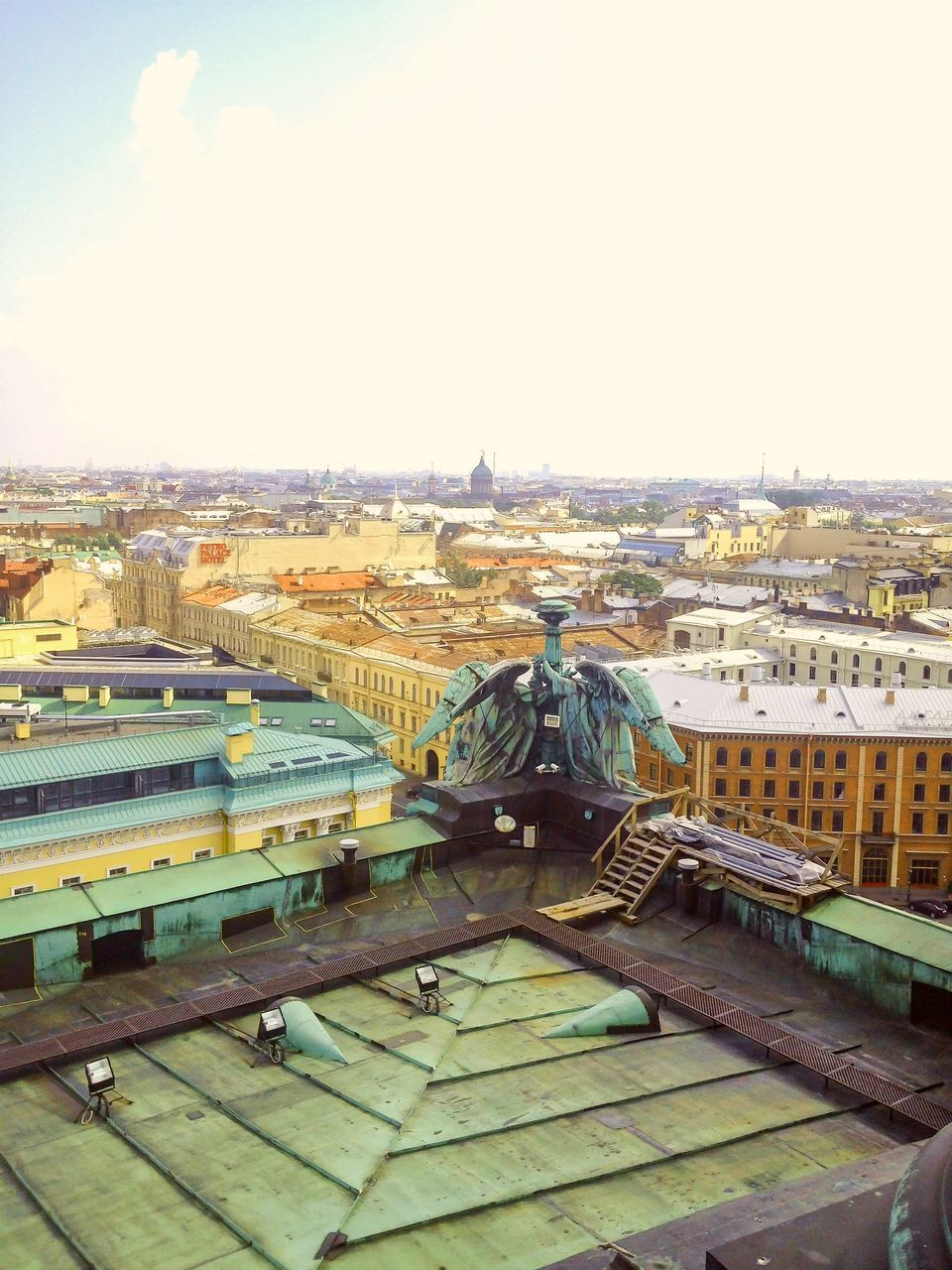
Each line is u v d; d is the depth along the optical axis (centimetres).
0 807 6269
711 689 11462
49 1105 2116
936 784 10700
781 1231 1241
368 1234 1664
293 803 7125
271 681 9750
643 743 11362
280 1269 1606
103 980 2706
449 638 14950
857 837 10806
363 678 14188
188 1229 1717
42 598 18362
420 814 3450
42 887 6319
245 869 3027
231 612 17575
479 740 3450
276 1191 1800
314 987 2592
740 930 2880
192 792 6894
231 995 2514
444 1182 1805
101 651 12469
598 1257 1463
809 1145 1953
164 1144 1956
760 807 10869
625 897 3039
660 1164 1875
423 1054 2253
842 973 2631
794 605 19100
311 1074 2203
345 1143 1931
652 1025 2384
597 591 19850
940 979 2448
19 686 8544
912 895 10688
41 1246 1700
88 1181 1862
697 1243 1457
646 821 3275
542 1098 2081
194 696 9469
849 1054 2353
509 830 3338
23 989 2628
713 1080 2178
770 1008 2562
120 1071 2242
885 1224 1234
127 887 2870
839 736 10700
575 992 2559
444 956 2773
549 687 3512
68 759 6562
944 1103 2142
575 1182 1806
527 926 2888
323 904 3069
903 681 14125
